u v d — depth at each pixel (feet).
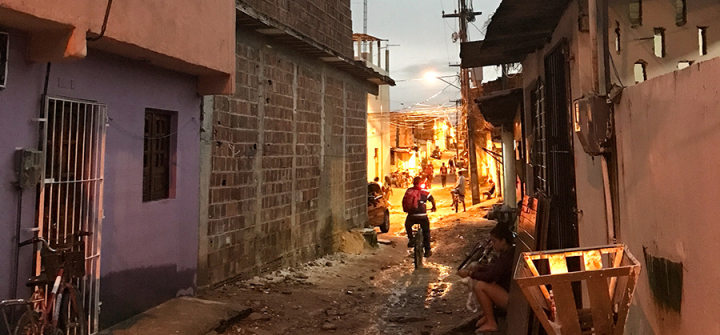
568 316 8.41
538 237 15.38
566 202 16.67
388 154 97.25
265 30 26.03
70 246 13.88
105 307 15.99
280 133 29.04
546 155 19.90
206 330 17.02
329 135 35.91
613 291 9.16
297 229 30.96
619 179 11.37
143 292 17.79
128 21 14.53
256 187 26.50
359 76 41.37
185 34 17.39
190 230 20.71
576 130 12.19
